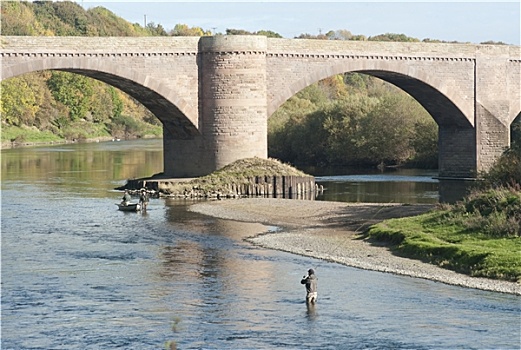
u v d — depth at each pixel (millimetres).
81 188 120562
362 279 63562
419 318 53812
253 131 119312
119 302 57500
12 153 189375
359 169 162875
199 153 120375
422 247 70625
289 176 115812
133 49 114438
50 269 66812
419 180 139750
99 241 78875
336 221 89688
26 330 51625
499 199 77938
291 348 48750
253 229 85625
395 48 132750
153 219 92188
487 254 65688
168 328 52094
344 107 170250
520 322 52938
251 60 118812
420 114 166375
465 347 48688
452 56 137375
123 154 186875
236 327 52344
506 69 142125
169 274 65375
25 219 92062
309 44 125062
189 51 117938
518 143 92500
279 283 62594
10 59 107625
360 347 48812
